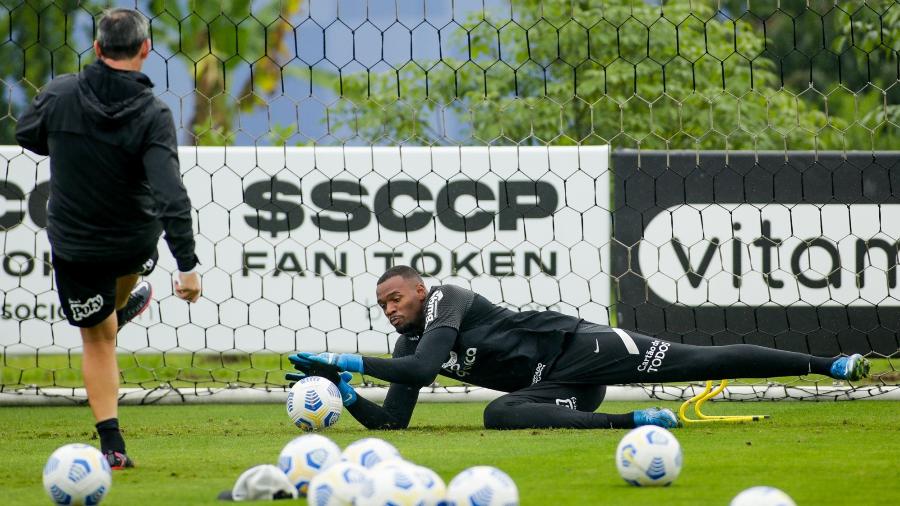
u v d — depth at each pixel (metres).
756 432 17.91
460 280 26.83
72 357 31.62
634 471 12.38
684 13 44.44
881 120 38.81
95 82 14.02
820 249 26.56
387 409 19.30
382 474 10.28
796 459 14.55
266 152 26.70
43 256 26.28
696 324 26.69
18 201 26.27
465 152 26.81
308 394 18.45
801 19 64.50
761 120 43.72
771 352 18.66
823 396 24.34
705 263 26.67
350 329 26.73
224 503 11.59
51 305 26.27
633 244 26.77
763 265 26.61
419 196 26.80
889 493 11.88
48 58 54.81
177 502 11.68
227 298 26.53
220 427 20.28
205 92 53.75
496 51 43.62
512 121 42.22
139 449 16.69
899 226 26.48
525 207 26.81
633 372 18.84
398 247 26.83
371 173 26.80
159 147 13.91
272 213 26.69
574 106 42.75
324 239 26.73
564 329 19.20
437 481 10.39
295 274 26.69
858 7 35.69
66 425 21.16
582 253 26.75
